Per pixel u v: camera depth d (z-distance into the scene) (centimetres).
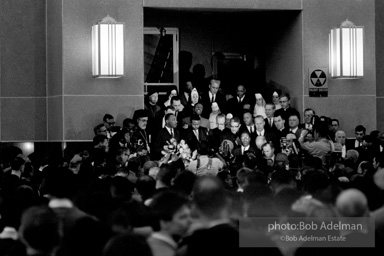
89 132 1734
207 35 1984
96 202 743
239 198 824
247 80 2005
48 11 1833
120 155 1433
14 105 1838
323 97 1833
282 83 1914
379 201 834
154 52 1944
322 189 857
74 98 1731
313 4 1831
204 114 1852
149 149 1706
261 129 1736
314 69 1830
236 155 1647
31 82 1844
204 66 1984
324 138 1627
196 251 605
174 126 1686
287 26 1886
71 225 572
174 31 1961
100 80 1739
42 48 1850
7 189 1049
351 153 1598
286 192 761
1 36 1833
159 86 1941
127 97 1748
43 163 1399
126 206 668
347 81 1845
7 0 1838
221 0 1802
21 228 554
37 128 1845
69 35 1728
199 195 633
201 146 1470
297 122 1756
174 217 638
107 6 1745
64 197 798
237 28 2000
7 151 1395
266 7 1816
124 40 1736
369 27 1856
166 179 929
